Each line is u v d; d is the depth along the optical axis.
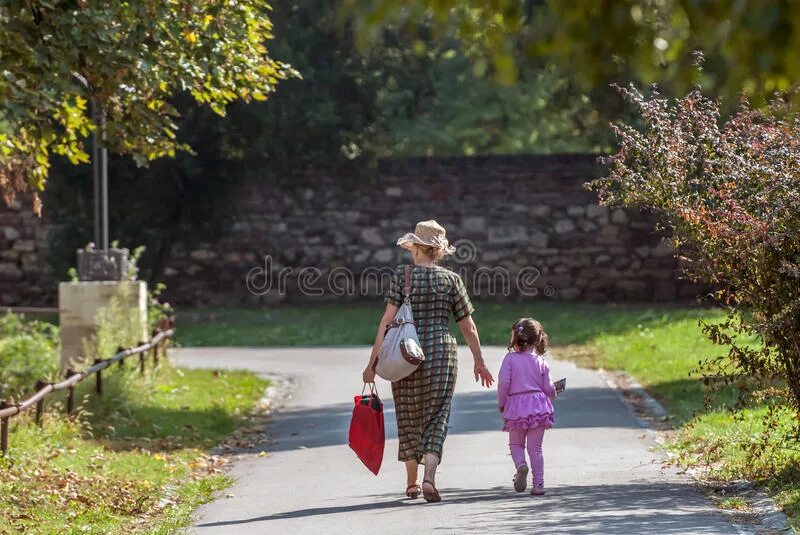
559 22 10.84
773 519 22.77
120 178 93.06
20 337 58.72
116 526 25.78
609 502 25.70
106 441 38.47
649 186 27.88
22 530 24.83
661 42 11.04
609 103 88.69
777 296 26.62
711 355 57.47
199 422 44.06
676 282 101.31
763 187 26.59
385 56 96.06
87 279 56.34
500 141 133.62
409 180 103.88
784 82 10.51
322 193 103.94
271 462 35.81
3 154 42.69
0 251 103.81
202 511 27.53
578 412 43.91
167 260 99.56
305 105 92.94
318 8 92.06
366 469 33.22
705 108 28.70
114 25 33.56
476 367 27.47
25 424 37.09
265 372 62.34
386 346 26.30
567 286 102.69
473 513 24.78
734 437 32.62
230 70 41.34
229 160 96.19
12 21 32.03
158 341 55.28
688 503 25.34
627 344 68.19
